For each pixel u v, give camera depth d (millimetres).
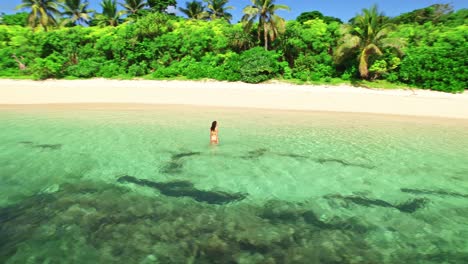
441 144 12375
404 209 6418
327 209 6348
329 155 10469
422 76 25109
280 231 5395
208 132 13547
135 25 33594
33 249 4625
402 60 26750
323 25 31734
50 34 33812
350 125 16219
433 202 6793
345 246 4961
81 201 6367
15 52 32812
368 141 12711
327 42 30219
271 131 14289
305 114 19438
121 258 4457
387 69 26828
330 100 22766
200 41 32875
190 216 5852
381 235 5348
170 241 4941
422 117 18875
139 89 25734
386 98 22844
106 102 22266
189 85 27703
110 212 5898
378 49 25672
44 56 33719
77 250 4625
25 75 31031
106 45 33125
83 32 35188
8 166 8461
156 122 15797
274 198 6832
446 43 26266
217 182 7680
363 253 4773
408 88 25594
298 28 31438
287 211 6203
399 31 31516
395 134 14211
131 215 5805
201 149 10711
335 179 8156
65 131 13188
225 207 6301
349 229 5539
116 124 15031
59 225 5340
